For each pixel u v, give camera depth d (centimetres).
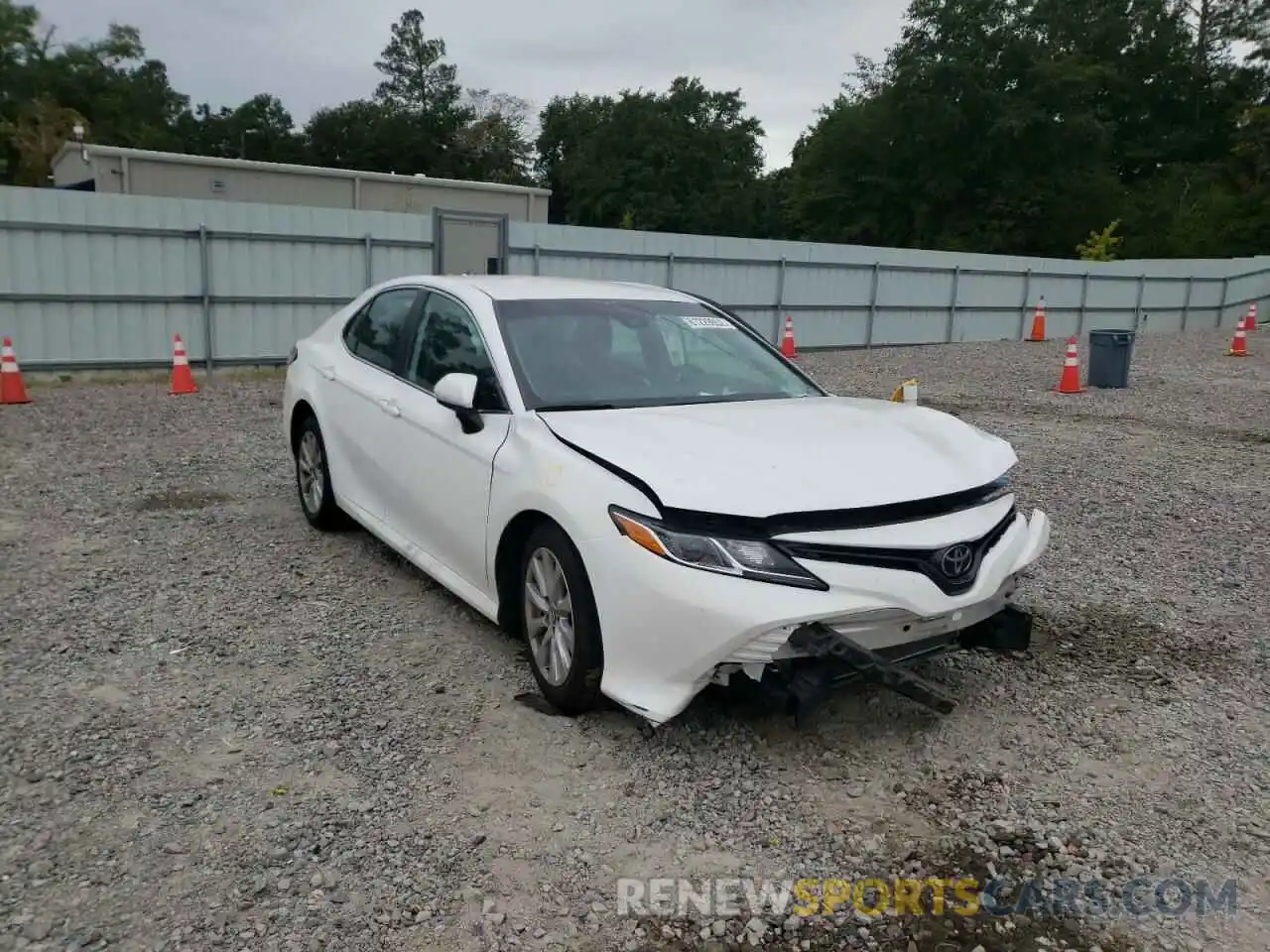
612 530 355
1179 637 491
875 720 398
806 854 313
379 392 526
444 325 503
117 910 278
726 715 397
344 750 366
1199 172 5253
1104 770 366
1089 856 315
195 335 1501
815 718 398
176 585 532
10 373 1162
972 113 4675
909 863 310
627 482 359
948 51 4766
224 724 383
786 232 6181
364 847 309
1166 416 1189
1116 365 1452
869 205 5000
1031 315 2564
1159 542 652
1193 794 350
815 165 5222
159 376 1469
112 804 328
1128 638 489
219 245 1493
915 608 346
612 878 299
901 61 4891
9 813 321
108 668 430
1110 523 697
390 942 269
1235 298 3028
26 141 5025
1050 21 5353
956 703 415
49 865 296
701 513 339
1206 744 385
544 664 402
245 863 300
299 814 325
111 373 1441
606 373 459
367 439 535
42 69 6091
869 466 373
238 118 8506
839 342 2216
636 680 353
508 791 342
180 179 2042
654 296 533
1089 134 4622
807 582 333
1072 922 285
